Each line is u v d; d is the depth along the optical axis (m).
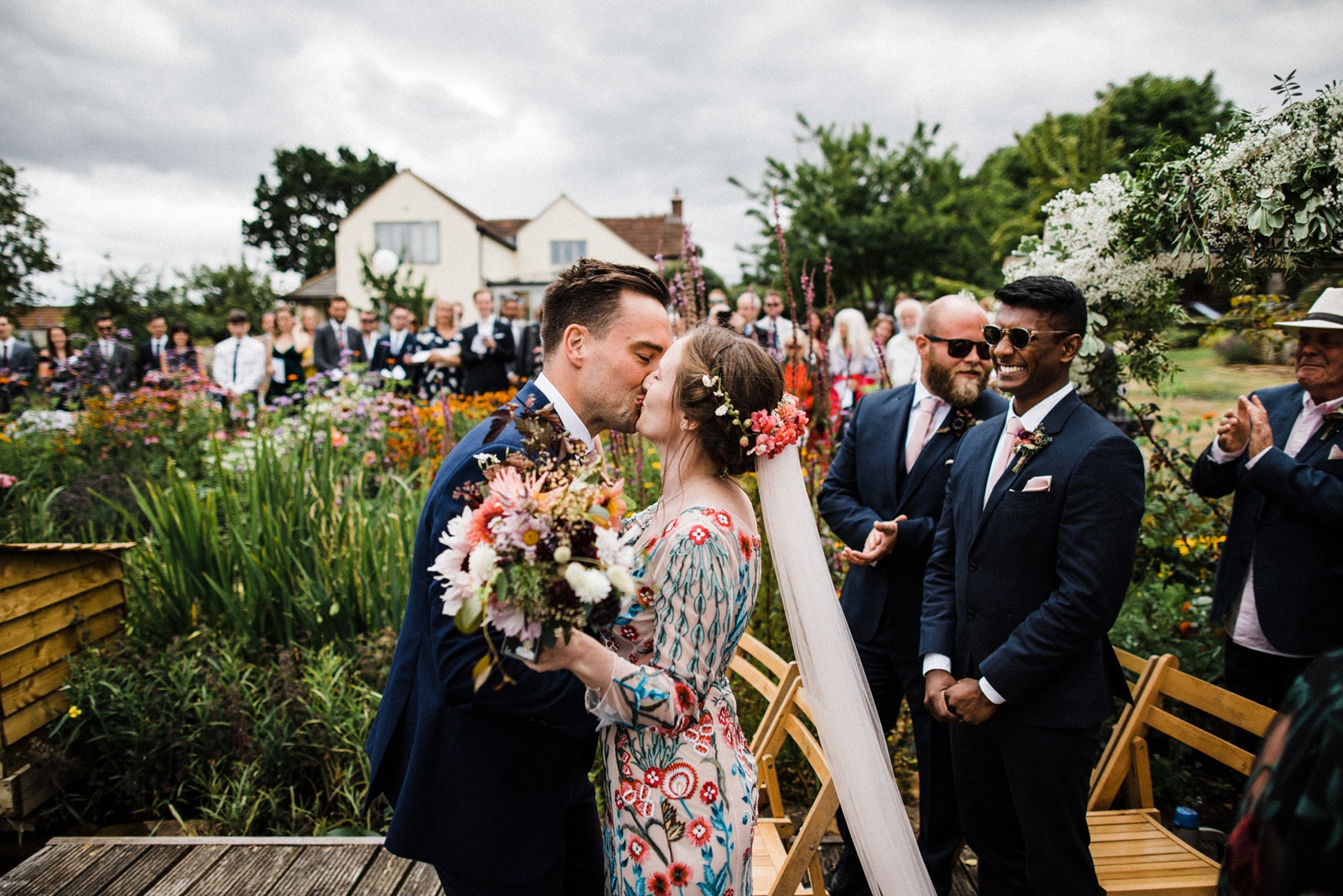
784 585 1.92
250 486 4.30
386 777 1.81
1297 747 0.86
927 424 2.91
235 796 3.16
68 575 3.50
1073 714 2.09
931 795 2.68
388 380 7.82
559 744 1.72
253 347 9.28
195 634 3.67
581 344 1.80
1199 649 3.48
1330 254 2.68
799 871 2.10
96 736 3.31
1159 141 3.04
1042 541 2.14
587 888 2.04
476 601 1.29
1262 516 2.75
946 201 21.09
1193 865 2.28
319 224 61.75
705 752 1.60
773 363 1.71
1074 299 2.18
